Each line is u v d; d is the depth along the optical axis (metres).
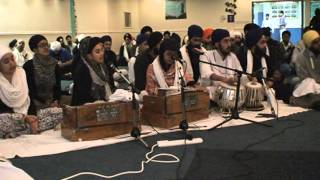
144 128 4.41
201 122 4.61
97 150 3.73
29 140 4.01
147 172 3.17
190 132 4.25
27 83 4.62
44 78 4.76
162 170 3.21
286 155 3.53
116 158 3.50
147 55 5.07
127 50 11.95
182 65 4.84
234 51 5.64
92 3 12.99
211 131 4.32
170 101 4.32
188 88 4.62
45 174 3.15
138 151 3.68
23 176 2.49
